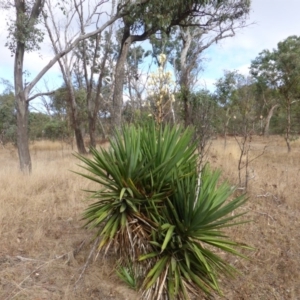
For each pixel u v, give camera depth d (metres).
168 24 10.41
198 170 3.92
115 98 11.97
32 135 23.39
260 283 4.20
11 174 8.39
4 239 4.48
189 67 16.84
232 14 12.73
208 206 3.30
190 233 3.44
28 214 5.48
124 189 3.48
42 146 20.45
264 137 24.58
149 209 3.66
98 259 4.11
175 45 22.88
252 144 20.30
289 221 5.95
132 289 3.65
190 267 3.60
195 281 3.47
